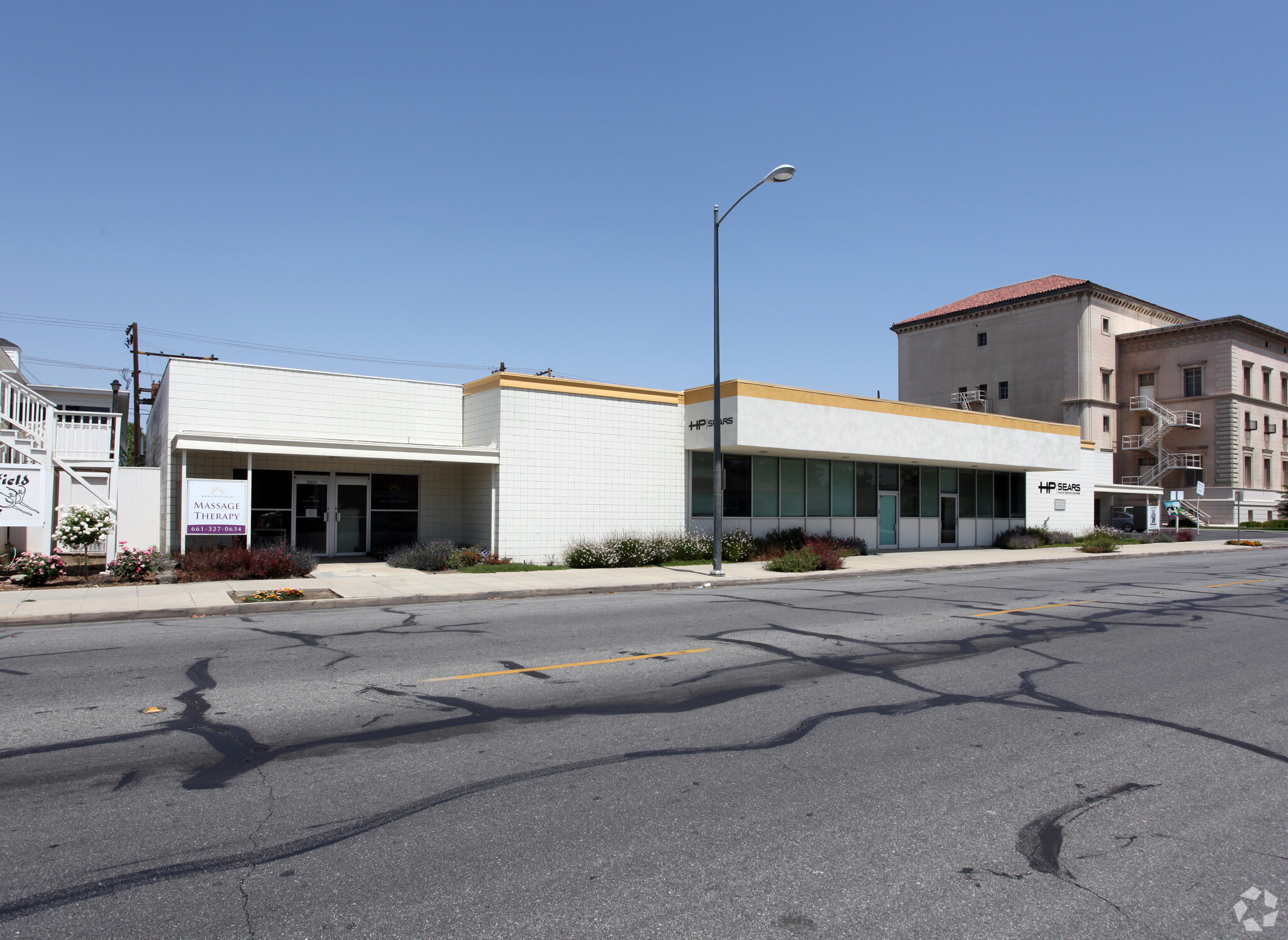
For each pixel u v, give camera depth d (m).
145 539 19.06
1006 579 19.36
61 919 3.54
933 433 25.45
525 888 3.86
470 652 9.43
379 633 10.75
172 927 3.48
